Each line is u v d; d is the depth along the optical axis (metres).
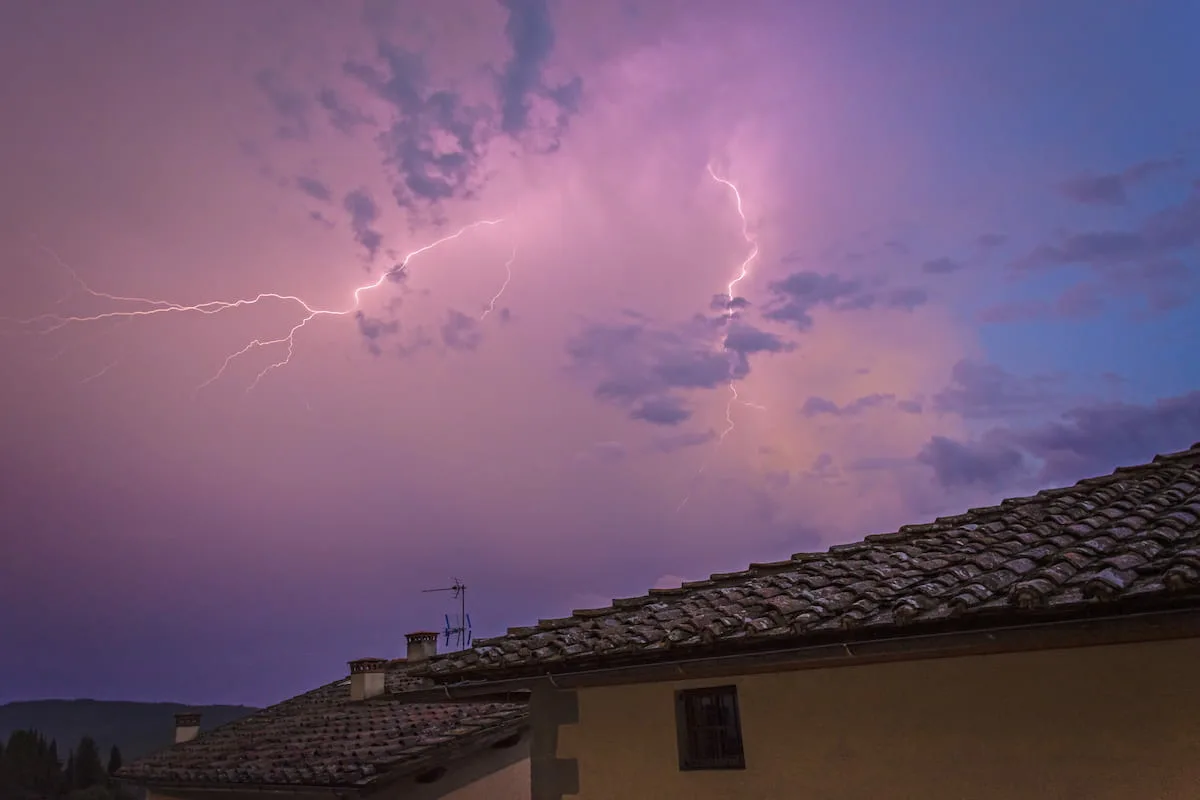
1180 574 4.57
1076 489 8.55
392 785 11.59
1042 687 5.59
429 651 20.02
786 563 9.23
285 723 16.75
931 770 5.96
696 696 7.50
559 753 8.11
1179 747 5.04
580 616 9.45
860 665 6.44
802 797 6.54
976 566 6.53
